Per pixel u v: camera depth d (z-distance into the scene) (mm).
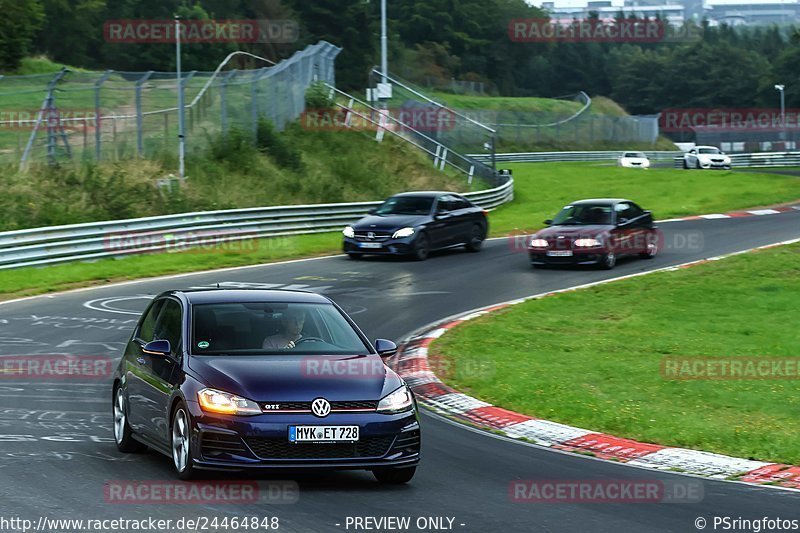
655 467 33250
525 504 27453
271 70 154250
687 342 58500
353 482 29859
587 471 32156
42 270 85438
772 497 29078
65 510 25500
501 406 43000
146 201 110688
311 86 174750
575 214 94000
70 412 40344
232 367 28953
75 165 114812
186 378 28938
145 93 167125
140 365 32625
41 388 45156
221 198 120562
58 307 69438
